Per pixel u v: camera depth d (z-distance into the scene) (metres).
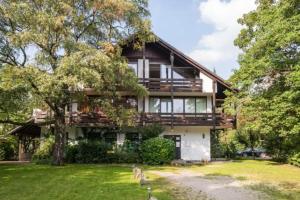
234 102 28.88
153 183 18.73
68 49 22.12
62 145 26.55
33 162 29.59
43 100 23.42
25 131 38.34
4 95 21.38
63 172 22.28
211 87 33.31
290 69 19.98
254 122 27.75
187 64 33.88
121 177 20.33
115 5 23.16
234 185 18.62
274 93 21.67
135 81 25.95
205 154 33.69
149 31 25.42
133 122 27.22
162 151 28.25
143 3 25.50
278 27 18.36
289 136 23.09
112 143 30.80
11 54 23.36
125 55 33.53
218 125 33.00
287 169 25.47
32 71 20.95
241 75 24.88
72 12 23.08
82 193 16.30
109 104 26.61
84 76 20.95
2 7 21.30
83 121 31.39
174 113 32.75
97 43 24.81
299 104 18.84
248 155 41.47
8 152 39.88
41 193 16.55
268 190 17.42
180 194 16.03
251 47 24.28
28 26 22.14
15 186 18.11
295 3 18.50
